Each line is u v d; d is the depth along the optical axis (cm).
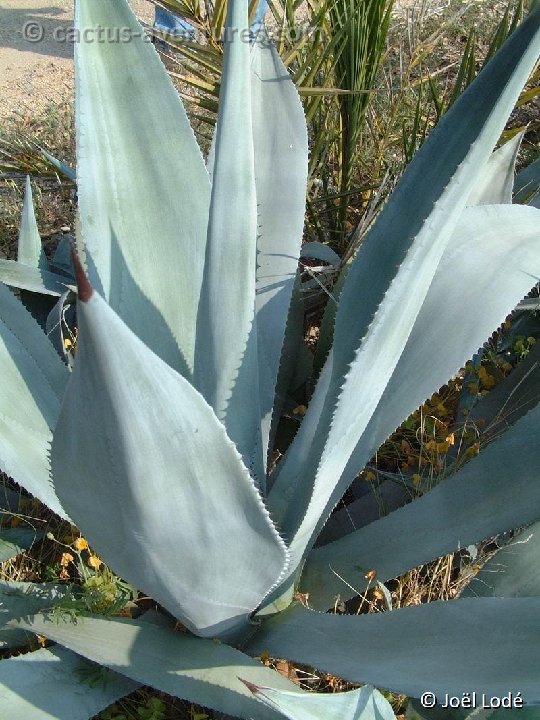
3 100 349
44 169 250
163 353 141
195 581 110
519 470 126
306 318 214
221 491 97
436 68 275
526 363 164
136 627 125
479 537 127
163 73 130
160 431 88
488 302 133
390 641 111
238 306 121
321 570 137
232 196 113
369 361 106
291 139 159
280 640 124
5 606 130
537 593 121
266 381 151
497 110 90
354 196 230
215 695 114
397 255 119
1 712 113
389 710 102
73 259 74
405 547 132
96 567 136
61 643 117
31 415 132
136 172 135
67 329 181
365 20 195
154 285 140
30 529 151
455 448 164
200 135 262
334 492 134
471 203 164
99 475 94
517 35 91
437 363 134
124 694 123
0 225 263
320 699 91
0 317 149
